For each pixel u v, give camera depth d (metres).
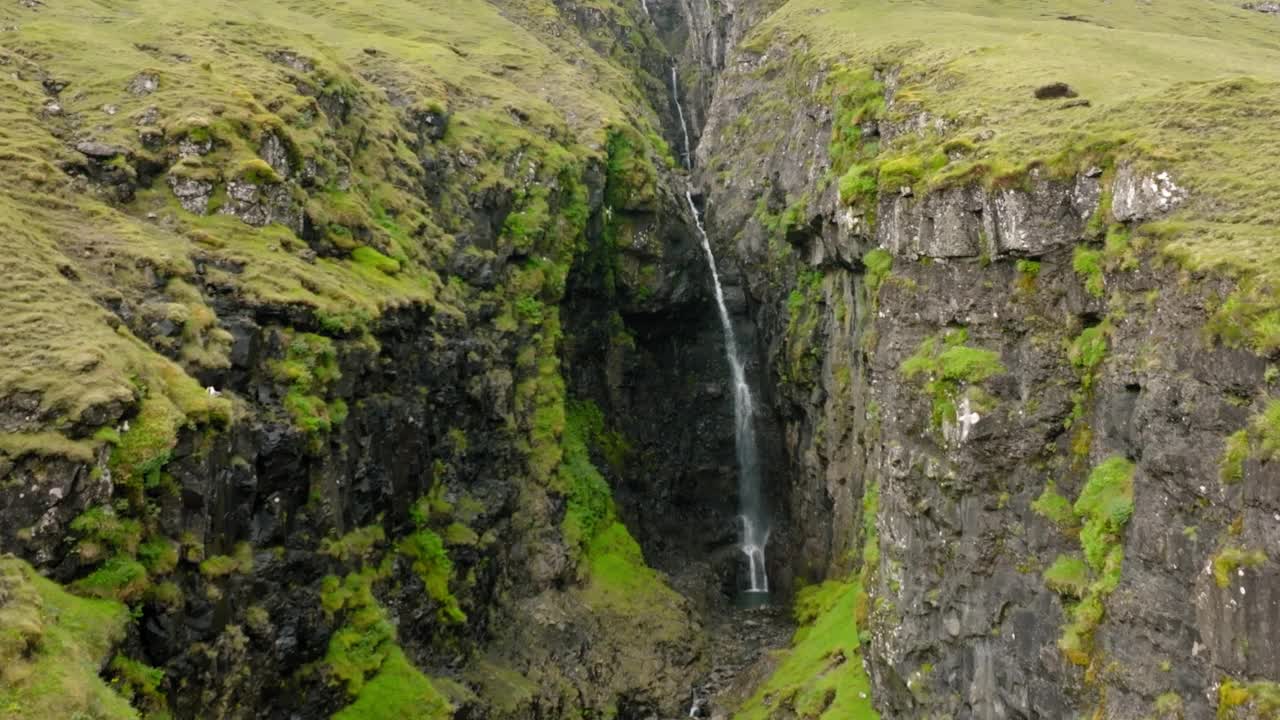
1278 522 16.47
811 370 47.22
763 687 36.91
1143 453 20.20
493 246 47.75
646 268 58.03
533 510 43.78
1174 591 19.05
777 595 52.91
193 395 23.56
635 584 45.34
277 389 27.73
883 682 28.92
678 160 88.38
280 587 26.50
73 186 28.47
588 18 90.25
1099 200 23.64
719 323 62.66
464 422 40.84
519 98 57.56
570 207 52.56
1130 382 21.08
